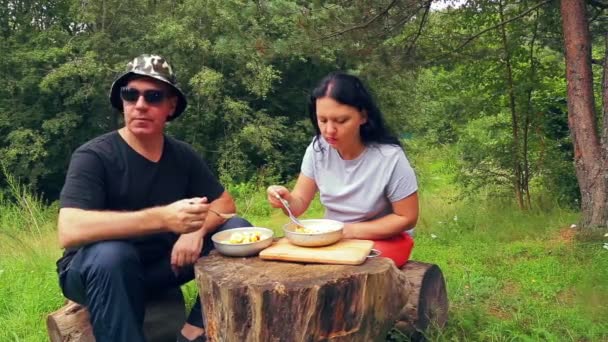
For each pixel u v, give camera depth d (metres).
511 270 4.57
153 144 2.89
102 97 13.23
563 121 7.27
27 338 3.49
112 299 2.52
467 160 7.49
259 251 2.64
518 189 7.20
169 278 2.99
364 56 6.69
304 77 15.19
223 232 2.80
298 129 14.97
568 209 6.82
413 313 2.95
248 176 13.99
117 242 2.58
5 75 13.01
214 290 2.34
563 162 7.12
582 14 5.50
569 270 4.44
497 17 7.03
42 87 12.16
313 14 6.38
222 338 2.36
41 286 4.36
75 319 3.03
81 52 12.87
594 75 7.84
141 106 2.71
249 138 13.39
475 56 6.96
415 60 6.91
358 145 2.95
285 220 8.48
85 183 2.71
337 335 2.30
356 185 2.96
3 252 6.01
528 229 5.96
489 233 5.89
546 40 7.08
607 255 4.73
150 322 3.24
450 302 3.77
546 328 3.30
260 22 11.67
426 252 5.31
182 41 12.52
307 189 3.16
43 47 13.20
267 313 2.23
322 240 2.59
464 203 7.60
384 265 2.46
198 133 14.06
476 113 7.42
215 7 12.19
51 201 14.34
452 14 7.09
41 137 12.85
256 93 13.30
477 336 3.20
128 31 13.42
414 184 2.94
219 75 12.62
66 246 2.62
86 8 12.85
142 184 2.87
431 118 7.91
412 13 6.40
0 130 13.38
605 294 3.72
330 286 2.26
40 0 13.76
